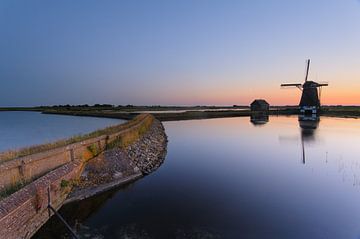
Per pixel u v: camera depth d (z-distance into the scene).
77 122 69.38
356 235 10.79
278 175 19.02
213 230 11.04
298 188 16.23
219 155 26.22
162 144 33.16
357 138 36.38
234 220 11.94
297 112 103.00
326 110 101.56
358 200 14.34
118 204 13.75
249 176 18.78
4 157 12.38
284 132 43.69
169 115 89.81
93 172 16.20
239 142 34.22
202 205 13.59
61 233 10.76
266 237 10.55
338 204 13.81
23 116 112.69
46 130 47.38
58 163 14.39
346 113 90.12
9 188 10.72
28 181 11.78
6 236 8.62
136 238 10.38
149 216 12.30
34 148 14.89
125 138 23.91
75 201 13.91
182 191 15.70
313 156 25.31
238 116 93.75
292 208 13.30
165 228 11.14
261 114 100.56
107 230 10.99
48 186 11.82
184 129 51.06
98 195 14.98
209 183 17.22
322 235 10.77
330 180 17.83
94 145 18.58
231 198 14.56
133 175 18.12
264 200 14.29
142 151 24.55
